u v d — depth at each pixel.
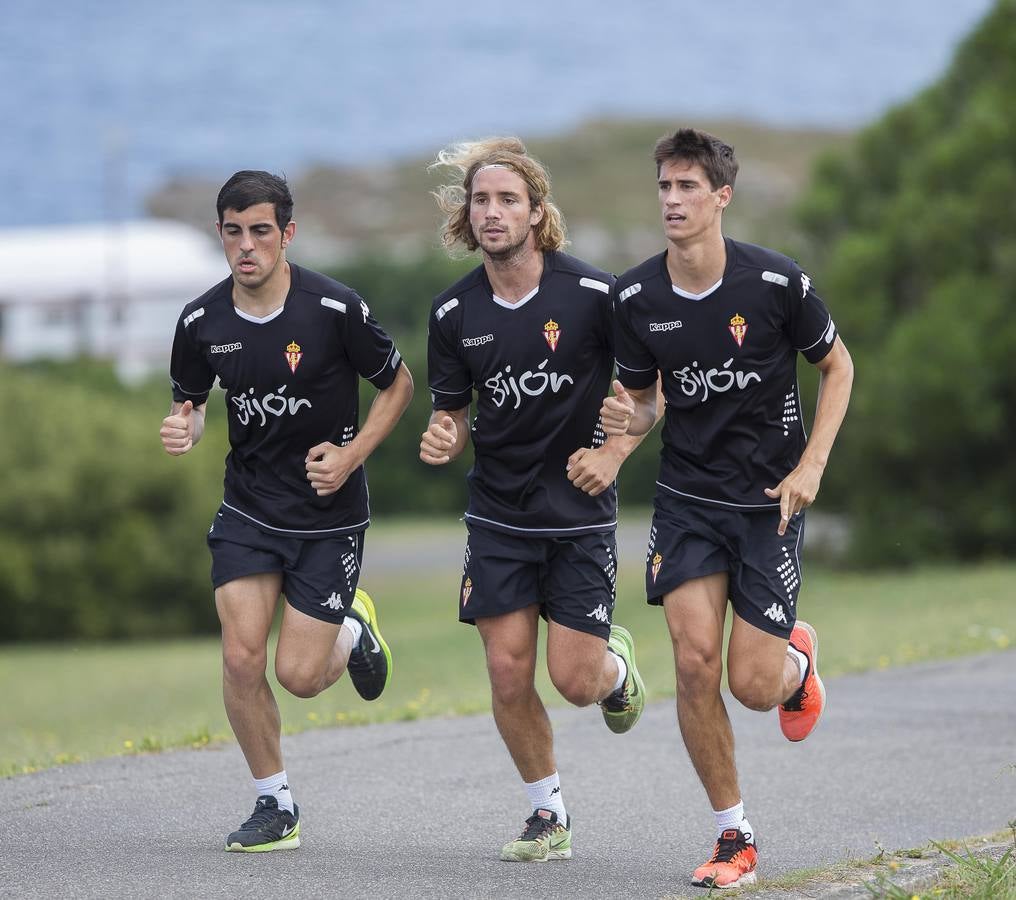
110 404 124.19
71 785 25.62
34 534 107.56
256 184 20.22
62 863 20.36
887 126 99.00
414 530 152.50
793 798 25.42
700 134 19.22
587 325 20.39
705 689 19.64
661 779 26.81
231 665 20.81
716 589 19.95
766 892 18.38
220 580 20.98
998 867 18.38
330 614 21.23
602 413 19.58
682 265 19.45
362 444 20.95
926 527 89.69
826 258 99.94
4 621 105.81
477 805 24.50
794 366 20.02
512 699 20.75
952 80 98.94
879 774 27.11
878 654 44.09
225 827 22.73
